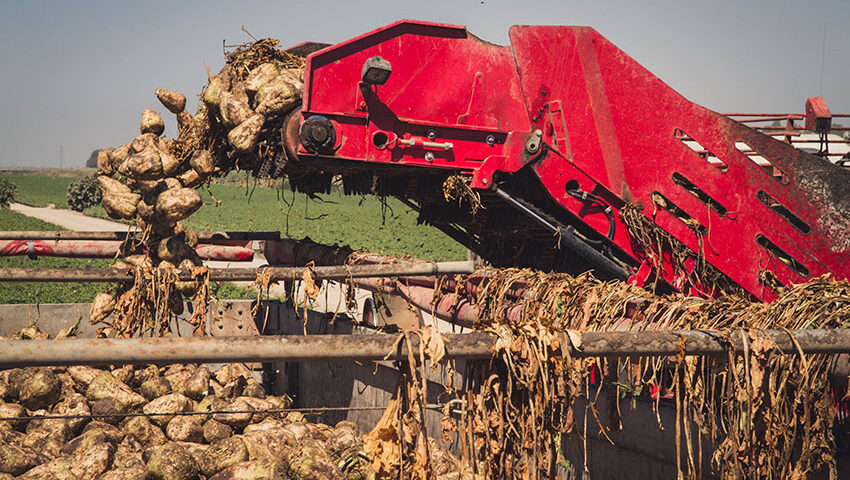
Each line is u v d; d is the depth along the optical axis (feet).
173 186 29.55
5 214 220.84
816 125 32.50
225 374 33.19
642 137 25.27
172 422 26.53
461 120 25.26
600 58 25.20
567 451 21.34
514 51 24.86
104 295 32.22
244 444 23.93
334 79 24.14
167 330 27.25
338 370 34.09
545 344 10.72
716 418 16.11
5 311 37.76
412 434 10.80
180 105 29.86
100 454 23.67
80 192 272.92
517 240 30.96
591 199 25.20
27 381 27.12
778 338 11.72
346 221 184.85
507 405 11.20
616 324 17.74
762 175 25.31
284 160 25.77
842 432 15.15
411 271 25.85
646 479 18.49
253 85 26.21
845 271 24.89
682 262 25.08
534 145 24.98
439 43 25.09
